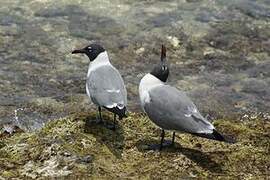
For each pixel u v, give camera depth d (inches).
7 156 385.4
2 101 481.1
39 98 489.7
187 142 409.1
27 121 454.9
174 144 403.2
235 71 553.6
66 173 364.5
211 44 595.8
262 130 442.9
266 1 690.2
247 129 437.7
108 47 578.9
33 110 470.6
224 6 670.5
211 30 618.8
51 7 650.8
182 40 598.2
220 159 387.5
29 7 649.0
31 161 377.7
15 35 592.4
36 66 542.9
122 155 387.2
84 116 430.6
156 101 380.5
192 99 499.5
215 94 510.6
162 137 391.9
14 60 550.0
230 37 608.4
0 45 573.9
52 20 624.1
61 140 392.8
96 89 400.5
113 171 369.4
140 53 573.9
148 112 387.2
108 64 424.2
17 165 374.3
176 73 542.6
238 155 393.7
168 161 381.4
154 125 428.1
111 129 414.0
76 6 655.1
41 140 394.9
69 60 557.6
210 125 364.5
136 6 661.9
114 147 394.6
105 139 401.7
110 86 398.3
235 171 378.3
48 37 592.4
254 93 516.1
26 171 367.9
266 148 410.0
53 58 558.6
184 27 620.4
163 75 392.5
